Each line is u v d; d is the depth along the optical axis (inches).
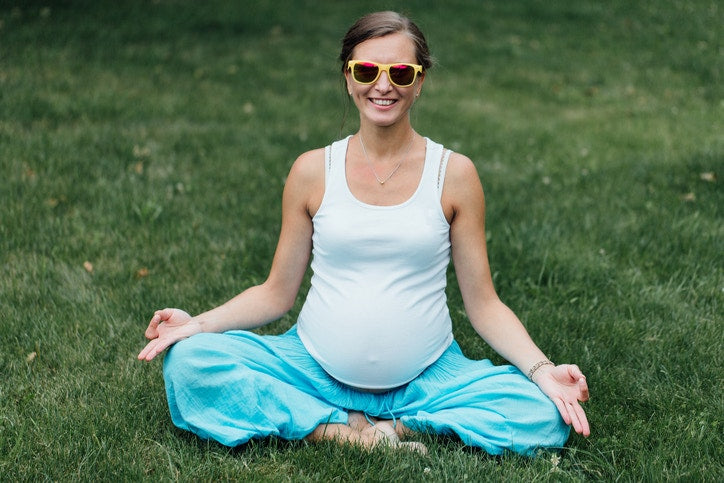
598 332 138.5
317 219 106.2
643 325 140.4
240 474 97.5
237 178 220.1
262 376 102.2
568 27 468.8
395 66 99.3
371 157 104.9
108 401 114.3
